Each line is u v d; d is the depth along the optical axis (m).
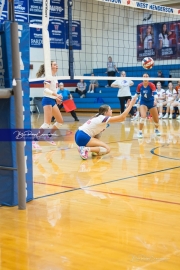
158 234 3.17
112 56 18.97
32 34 14.10
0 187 4.04
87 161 6.42
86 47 18.84
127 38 18.56
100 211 3.78
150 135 9.71
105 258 2.73
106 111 6.82
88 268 2.59
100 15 18.48
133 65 18.58
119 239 3.08
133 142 8.50
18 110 3.83
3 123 3.96
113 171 5.59
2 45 3.89
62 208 3.89
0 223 3.49
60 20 15.20
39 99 19.09
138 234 3.17
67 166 6.03
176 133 10.04
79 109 19.12
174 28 17.33
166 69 17.59
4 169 3.99
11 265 2.65
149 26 17.91
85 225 3.40
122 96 15.14
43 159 6.66
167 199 4.16
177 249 2.87
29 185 4.13
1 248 2.94
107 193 4.42
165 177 5.16
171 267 2.58
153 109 9.34
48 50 5.25
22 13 13.52
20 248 2.93
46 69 5.32
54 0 14.98
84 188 4.66
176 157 6.61
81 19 17.83
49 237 3.14
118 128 11.71
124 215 3.65
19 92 3.83
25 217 3.64
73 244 2.99
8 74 3.90
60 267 2.61
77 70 18.88
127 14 18.33
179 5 17.27
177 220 3.50
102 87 19.17
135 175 5.30
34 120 14.74
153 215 3.64
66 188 4.67
